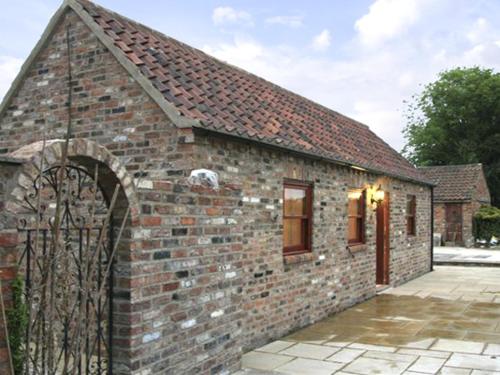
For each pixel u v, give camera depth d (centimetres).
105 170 437
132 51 717
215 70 928
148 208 469
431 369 625
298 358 673
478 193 3259
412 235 1512
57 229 334
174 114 629
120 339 447
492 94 4088
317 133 1023
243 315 708
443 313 973
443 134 4341
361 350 713
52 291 343
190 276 521
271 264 776
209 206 554
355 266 1073
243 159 715
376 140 1527
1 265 356
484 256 2222
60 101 735
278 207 796
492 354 690
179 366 502
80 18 720
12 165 371
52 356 350
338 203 996
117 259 450
